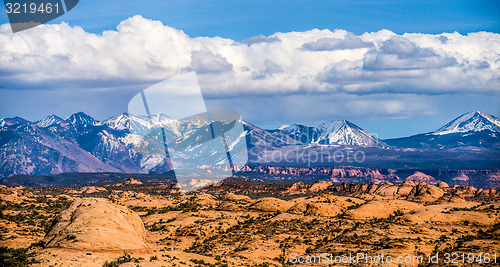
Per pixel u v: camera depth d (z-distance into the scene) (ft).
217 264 443.73
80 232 389.19
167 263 393.50
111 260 371.15
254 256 522.88
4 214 611.06
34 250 382.22
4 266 346.74
